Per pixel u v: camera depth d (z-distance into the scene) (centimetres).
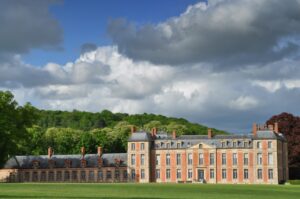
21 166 16738
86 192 6800
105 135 19062
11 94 13238
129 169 16088
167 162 16000
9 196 5634
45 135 19188
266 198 5966
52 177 16538
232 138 15600
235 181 15350
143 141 16075
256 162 15200
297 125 16825
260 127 15462
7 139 12925
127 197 5675
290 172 16538
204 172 15638
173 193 6900
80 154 17388
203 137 15950
